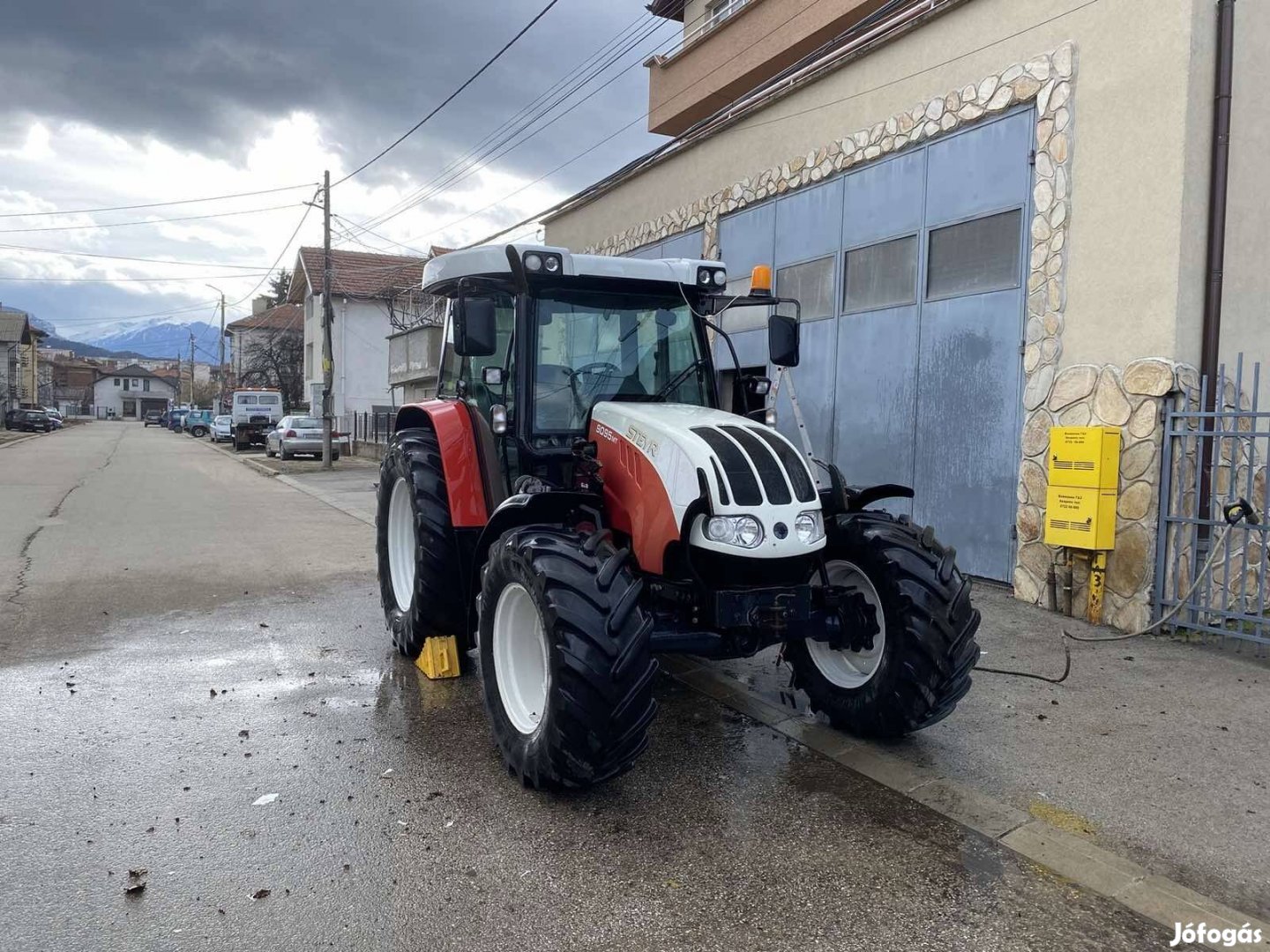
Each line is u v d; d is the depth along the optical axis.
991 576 7.67
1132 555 6.44
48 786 3.88
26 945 2.73
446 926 2.87
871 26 9.41
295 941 2.78
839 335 9.40
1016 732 4.62
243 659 5.83
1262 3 6.63
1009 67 7.44
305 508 14.46
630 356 4.87
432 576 5.34
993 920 2.95
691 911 2.97
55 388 104.62
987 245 7.71
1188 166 6.23
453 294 5.80
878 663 4.38
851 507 4.79
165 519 12.48
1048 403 7.09
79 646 6.06
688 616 4.02
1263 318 6.87
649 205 13.05
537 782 3.74
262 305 62.41
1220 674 5.55
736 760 4.27
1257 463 6.93
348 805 3.73
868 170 9.00
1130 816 3.72
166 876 3.15
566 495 4.20
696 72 14.90
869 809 3.75
